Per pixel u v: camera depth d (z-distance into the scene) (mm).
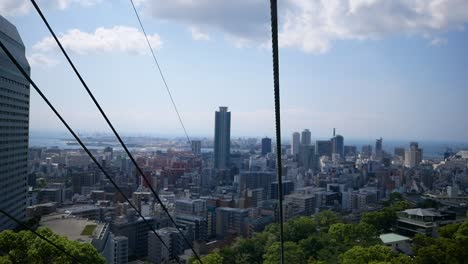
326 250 82562
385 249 70812
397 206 134500
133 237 144000
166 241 136000
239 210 172750
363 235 89125
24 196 125750
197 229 159125
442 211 126062
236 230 167000
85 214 146000
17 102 118938
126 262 122312
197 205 178375
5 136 110688
